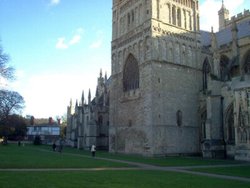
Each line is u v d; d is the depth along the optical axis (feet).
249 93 187.42
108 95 369.50
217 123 217.97
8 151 246.06
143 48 237.86
